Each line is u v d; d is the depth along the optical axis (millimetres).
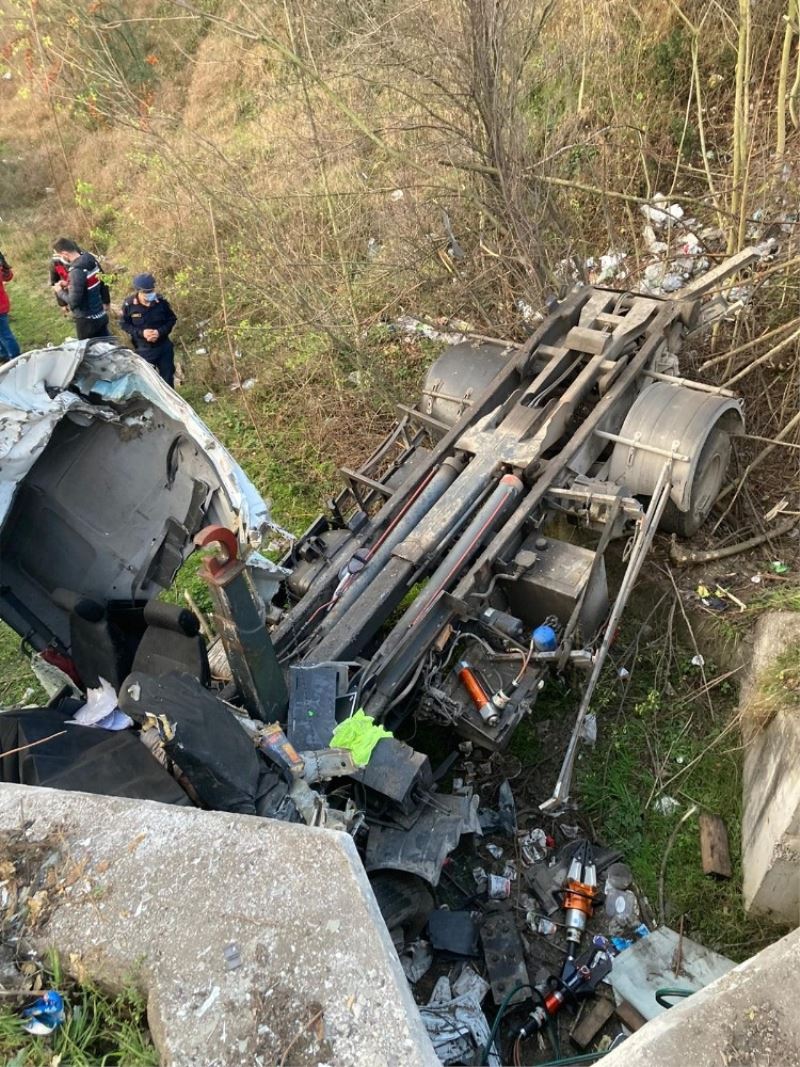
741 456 5379
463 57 5562
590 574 3938
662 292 6285
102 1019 1858
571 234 6988
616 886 3775
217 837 2100
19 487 3605
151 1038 1792
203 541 2787
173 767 2865
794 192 5895
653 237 6926
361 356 6566
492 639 3965
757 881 3396
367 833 3434
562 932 3650
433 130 6801
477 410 4797
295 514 6121
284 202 7863
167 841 2111
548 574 3998
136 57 10852
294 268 6996
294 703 3391
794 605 4371
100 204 11141
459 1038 3211
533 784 4246
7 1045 1835
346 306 7320
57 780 2707
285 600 4422
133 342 7117
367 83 6828
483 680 3785
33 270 10602
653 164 7391
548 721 4469
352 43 6430
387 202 7426
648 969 3357
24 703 5105
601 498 4102
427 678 3775
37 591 3967
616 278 6730
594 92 7516
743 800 3891
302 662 3707
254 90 9477
